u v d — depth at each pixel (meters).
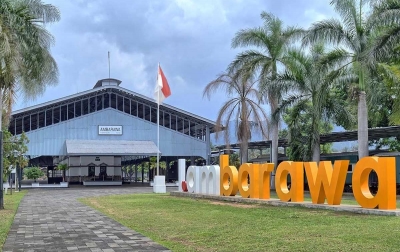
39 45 22.95
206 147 50.06
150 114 49.22
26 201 24.33
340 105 29.14
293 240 9.63
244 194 20.27
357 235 9.87
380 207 13.76
